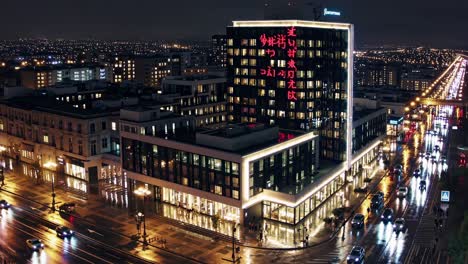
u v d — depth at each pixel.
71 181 154.88
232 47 170.38
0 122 191.38
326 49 157.12
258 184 117.62
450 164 178.50
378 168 175.88
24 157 180.75
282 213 118.12
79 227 117.62
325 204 133.25
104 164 157.12
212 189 118.94
